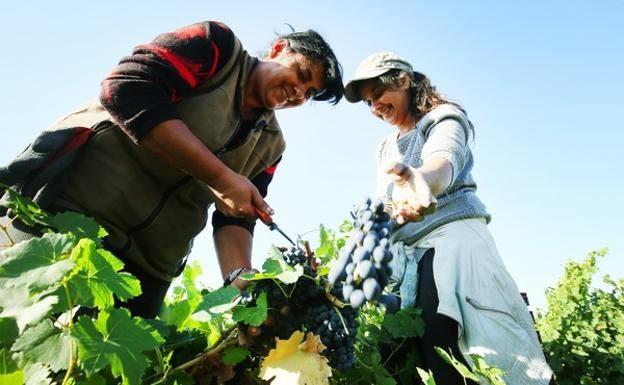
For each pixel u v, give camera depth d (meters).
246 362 1.71
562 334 5.04
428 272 2.38
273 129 2.58
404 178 1.91
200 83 2.07
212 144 2.16
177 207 2.15
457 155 2.24
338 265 1.41
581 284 5.36
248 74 2.29
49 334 1.21
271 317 1.60
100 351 1.16
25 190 1.76
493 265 2.30
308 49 2.30
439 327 2.26
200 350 1.82
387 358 2.54
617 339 5.17
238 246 2.39
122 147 1.95
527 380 2.07
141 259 2.15
